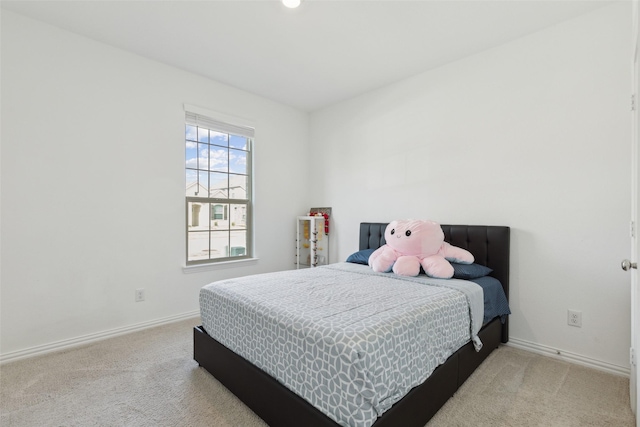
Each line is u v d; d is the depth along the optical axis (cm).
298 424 132
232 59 283
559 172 227
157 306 288
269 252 379
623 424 152
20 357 219
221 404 169
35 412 161
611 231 207
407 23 228
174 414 160
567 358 222
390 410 124
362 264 301
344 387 117
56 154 235
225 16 222
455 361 172
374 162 345
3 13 215
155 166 286
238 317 175
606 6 208
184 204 306
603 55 210
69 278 241
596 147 212
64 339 238
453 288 199
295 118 407
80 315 246
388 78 317
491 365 213
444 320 168
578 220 219
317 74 310
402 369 133
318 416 123
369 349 120
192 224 319
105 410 163
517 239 246
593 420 155
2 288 215
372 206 347
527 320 241
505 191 252
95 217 253
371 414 116
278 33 242
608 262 208
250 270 361
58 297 236
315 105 395
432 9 212
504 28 233
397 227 263
